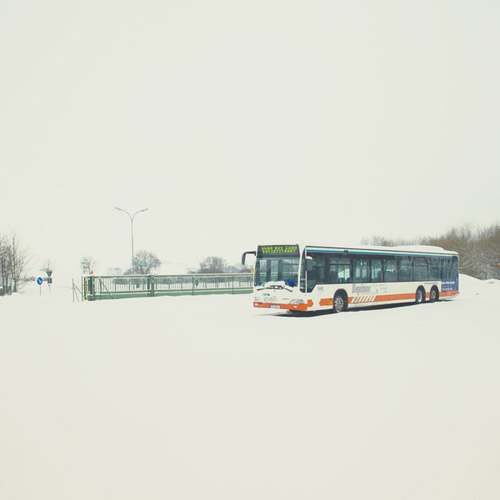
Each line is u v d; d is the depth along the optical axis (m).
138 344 13.75
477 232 65.94
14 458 5.44
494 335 14.98
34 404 7.60
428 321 18.98
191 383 8.81
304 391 8.17
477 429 6.25
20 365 10.82
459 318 20.08
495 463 5.19
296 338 14.52
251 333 15.84
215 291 39.06
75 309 27.73
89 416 6.94
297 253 20.38
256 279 21.41
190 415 6.90
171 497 4.48
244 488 4.64
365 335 15.10
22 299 40.66
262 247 21.39
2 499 4.46
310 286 20.38
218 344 13.49
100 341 14.50
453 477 4.86
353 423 6.50
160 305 29.45
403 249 26.08
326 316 21.08
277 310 25.22
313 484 4.71
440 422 6.54
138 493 4.56
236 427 6.37
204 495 4.50
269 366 10.27
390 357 11.27
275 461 5.27
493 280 41.81
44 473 5.04
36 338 15.38
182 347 13.05
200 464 5.21
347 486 4.66
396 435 6.04
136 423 6.59
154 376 9.45
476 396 7.85
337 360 10.91
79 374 9.78
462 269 61.41
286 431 6.20
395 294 25.11
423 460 5.27
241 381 8.93
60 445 5.82
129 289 35.78
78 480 4.86
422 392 8.09
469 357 11.27
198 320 20.41
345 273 22.23
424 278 27.42
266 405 7.36
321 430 6.23
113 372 9.91
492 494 4.49
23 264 55.47
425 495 4.48
